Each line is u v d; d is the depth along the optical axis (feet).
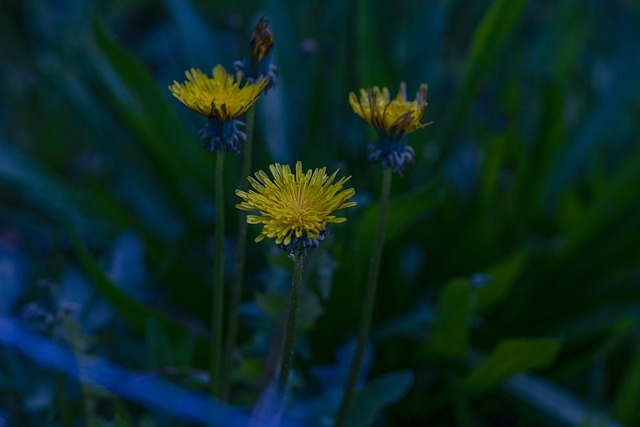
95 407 1.99
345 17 2.39
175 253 2.35
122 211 2.42
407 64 2.55
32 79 3.32
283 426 1.99
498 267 2.24
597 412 2.19
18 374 2.10
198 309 2.38
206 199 2.71
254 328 2.21
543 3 3.60
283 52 2.50
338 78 2.39
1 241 2.68
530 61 2.95
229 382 1.96
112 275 2.23
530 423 2.29
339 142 2.38
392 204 2.03
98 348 2.18
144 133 2.42
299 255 1.65
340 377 2.11
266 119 2.38
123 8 3.91
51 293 1.88
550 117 2.39
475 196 2.45
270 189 1.62
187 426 2.11
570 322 2.39
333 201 1.62
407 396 2.27
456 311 2.10
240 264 1.89
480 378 2.16
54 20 3.37
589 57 3.32
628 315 2.35
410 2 2.77
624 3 3.61
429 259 2.44
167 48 3.17
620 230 2.43
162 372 1.96
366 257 2.17
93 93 2.86
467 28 3.63
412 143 2.31
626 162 2.39
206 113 1.71
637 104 2.75
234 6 3.43
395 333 2.22
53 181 2.45
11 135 3.10
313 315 1.93
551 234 2.63
